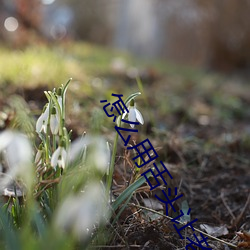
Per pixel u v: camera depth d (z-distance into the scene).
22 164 0.59
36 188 0.66
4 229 0.62
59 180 0.64
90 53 3.43
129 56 4.26
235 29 5.44
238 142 1.47
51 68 1.84
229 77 4.74
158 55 6.05
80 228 0.66
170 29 5.72
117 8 6.85
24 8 2.94
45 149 0.67
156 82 2.80
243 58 5.66
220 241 0.80
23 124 0.67
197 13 5.16
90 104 1.61
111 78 2.49
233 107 2.44
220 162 1.30
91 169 0.63
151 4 5.84
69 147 0.64
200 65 5.73
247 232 0.86
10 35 2.87
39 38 2.80
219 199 1.07
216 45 5.60
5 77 1.68
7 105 1.42
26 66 1.71
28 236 0.55
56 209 0.64
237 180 1.18
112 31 6.95
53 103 0.65
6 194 0.84
